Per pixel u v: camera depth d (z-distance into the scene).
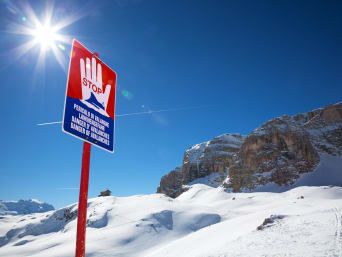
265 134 189.00
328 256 10.62
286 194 112.69
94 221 86.81
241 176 170.75
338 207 30.20
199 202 139.00
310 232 17.02
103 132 6.06
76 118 5.18
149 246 63.62
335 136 191.25
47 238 106.62
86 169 5.25
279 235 18.70
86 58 5.88
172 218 81.94
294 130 185.62
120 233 70.62
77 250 4.60
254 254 14.25
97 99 6.04
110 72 6.81
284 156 171.38
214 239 37.19
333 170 153.38
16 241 121.25
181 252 37.00
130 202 110.44
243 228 37.78
